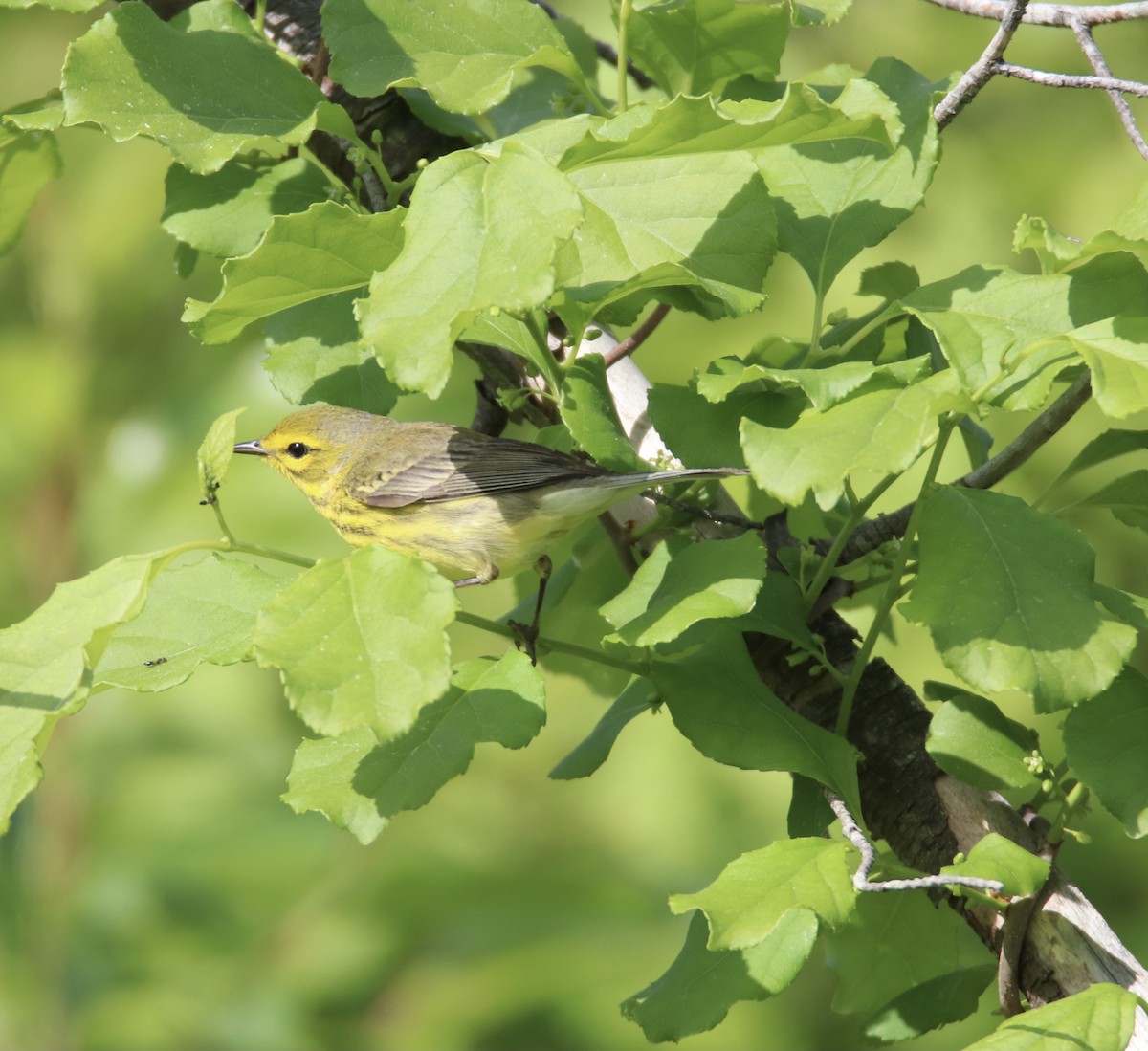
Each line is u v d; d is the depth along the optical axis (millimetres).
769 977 5730
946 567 5324
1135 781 5344
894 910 7461
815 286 6469
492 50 6668
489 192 4719
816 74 7992
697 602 5438
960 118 15883
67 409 11586
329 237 5887
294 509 11727
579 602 8438
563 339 7469
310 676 4598
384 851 9930
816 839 5305
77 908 9633
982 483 6418
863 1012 7457
